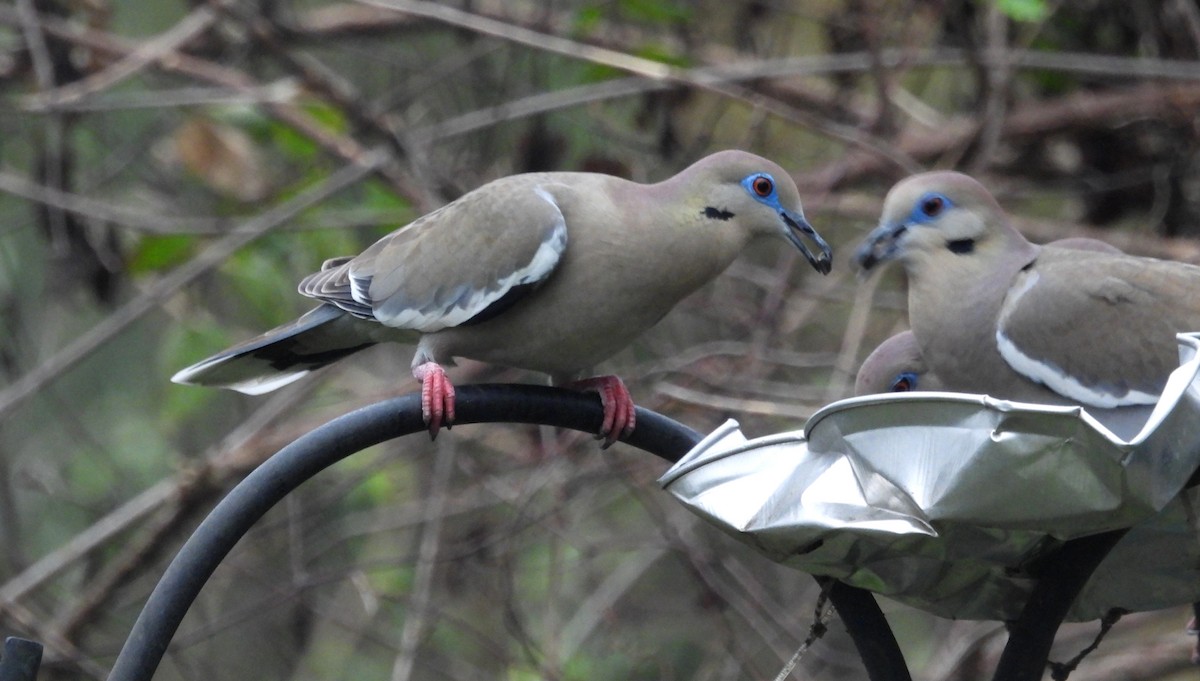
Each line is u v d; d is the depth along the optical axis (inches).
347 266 310.3
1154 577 205.5
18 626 468.8
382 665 524.4
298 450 222.7
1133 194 522.3
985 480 167.3
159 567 526.9
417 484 532.7
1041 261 317.1
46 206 498.0
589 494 494.0
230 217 518.3
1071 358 303.9
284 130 518.0
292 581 482.0
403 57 571.2
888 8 495.2
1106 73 484.7
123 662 209.2
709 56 532.7
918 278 323.0
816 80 559.8
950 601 200.7
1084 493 166.9
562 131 535.2
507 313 293.1
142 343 579.2
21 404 503.5
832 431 179.5
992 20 481.1
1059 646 491.2
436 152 548.7
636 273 290.4
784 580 507.2
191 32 516.7
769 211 301.0
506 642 486.0
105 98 491.5
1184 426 171.3
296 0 631.8
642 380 462.0
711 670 487.2
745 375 461.1
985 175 502.0
